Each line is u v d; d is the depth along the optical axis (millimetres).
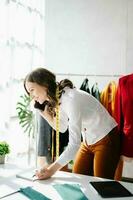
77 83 3539
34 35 3523
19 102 3191
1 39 2947
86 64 3494
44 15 3652
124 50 3311
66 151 1766
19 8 3227
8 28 3027
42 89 1814
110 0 3330
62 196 1418
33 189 1500
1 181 1624
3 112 3033
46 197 1398
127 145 2510
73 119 1792
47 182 1618
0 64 2957
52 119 2102
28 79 1826
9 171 1798
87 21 3447
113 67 3377
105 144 2031
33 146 3389
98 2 3385
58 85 1865
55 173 1762
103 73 3428
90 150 2117
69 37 3543
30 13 3428
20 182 1613
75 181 1639
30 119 3201
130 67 3301
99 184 1576
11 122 3229
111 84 2838
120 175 2398
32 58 3504
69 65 3568
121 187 1536
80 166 2152
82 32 3479
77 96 1836
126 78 2617
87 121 1971
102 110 2033
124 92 2576
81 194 1443
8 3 3008
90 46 3459
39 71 1822
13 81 3207
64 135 2723
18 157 3371
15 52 3205
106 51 3395
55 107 1932
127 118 2531
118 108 2635
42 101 1929
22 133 3371
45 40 3648
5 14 2979
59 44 3594
